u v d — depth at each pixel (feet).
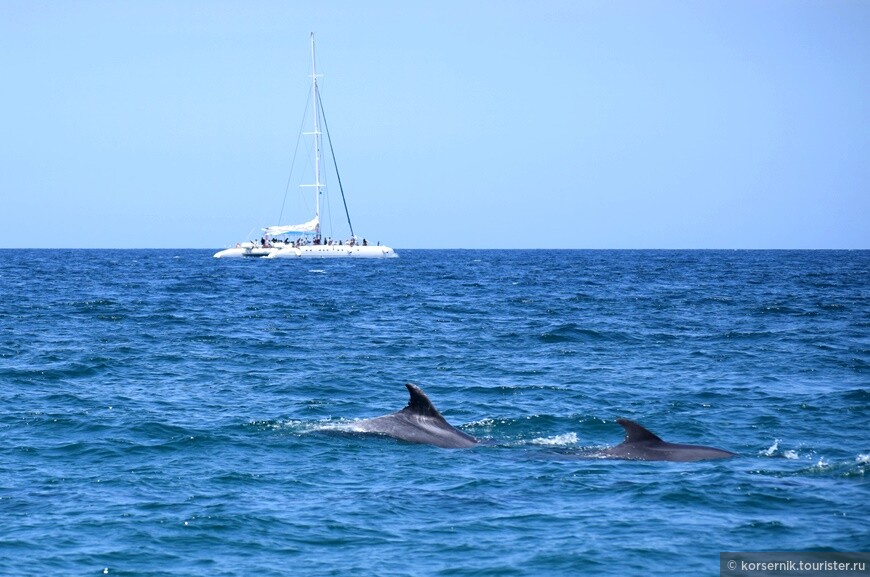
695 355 453.58
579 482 215.72
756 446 261.44
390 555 168.25
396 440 260.01
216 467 230.89
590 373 396.78
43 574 159.02
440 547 172.04
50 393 338.13
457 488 211.20
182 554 168.96
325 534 179.32
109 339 511.81
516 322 625.82
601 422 293.84
